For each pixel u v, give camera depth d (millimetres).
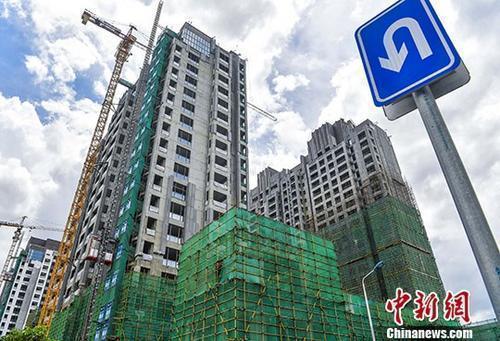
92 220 76500
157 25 105500
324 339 32344
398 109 4566
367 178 95625
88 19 94875
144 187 57562
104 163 87250
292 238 37344
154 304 44688
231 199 64812
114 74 98438
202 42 86750
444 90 4191
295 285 33781
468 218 3561
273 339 28672
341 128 119375
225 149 70625
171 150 62750
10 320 150000
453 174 3775
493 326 51688
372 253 69938
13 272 163000
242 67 90562
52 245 175625
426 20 4551
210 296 31578
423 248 70812
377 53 4891
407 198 98500
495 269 3230
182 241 54000
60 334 55562
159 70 73562
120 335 40500
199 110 72625
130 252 50719
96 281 50688
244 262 31109
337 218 97500
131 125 75625
